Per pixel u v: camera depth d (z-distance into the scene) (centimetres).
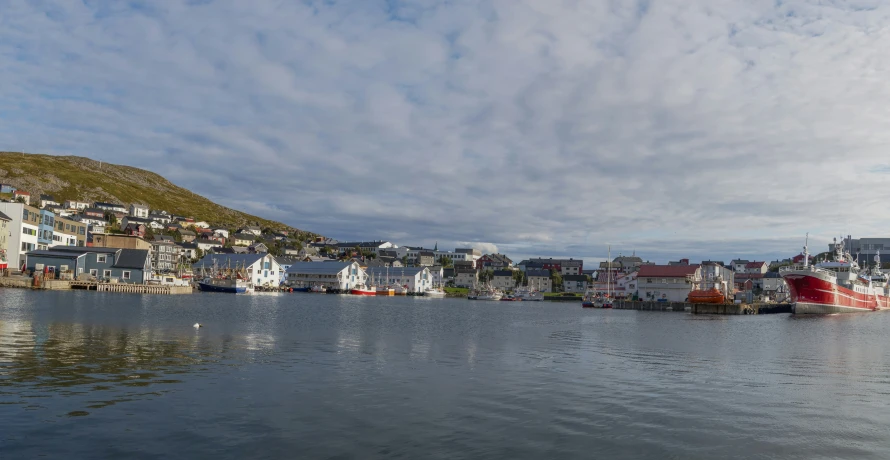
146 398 2191
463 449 1725
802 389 2728
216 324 5262
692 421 2094
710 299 12350
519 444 1788
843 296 11638
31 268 12019
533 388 2616
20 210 12269
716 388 2716
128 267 12912
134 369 2742
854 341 5325
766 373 3206
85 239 16250
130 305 7500
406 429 1911
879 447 1836
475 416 2094
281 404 2180
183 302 9250
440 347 4103
